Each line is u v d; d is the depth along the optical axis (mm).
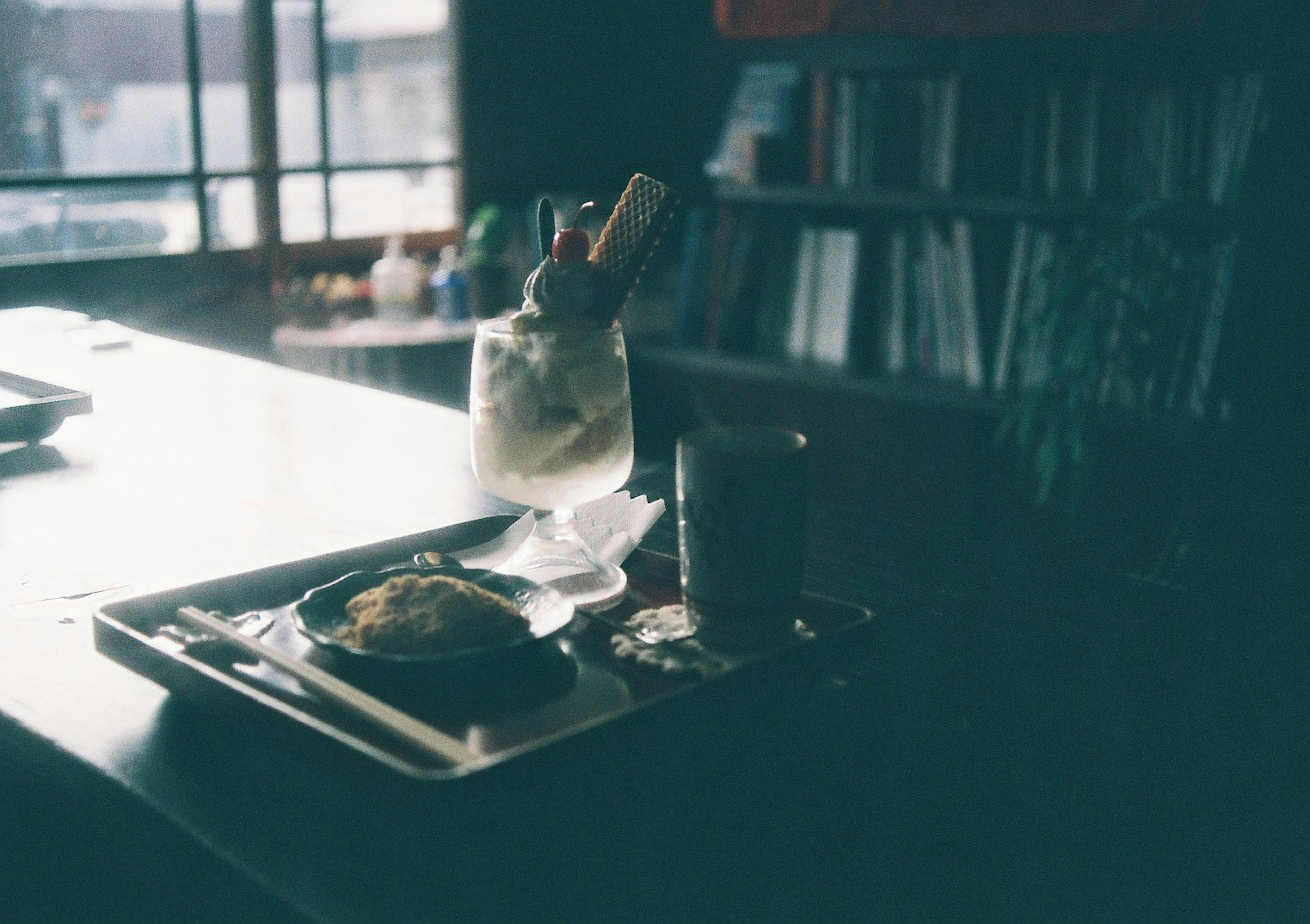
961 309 2680
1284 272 1935
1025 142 2557
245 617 827
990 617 910
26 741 749
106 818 703
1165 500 2400
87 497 1164
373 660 733
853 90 2781
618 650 780
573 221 867
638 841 651
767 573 769
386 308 3355
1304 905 622
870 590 950
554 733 701
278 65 3270
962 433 2666
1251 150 2047
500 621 762
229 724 714
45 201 2938
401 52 3496
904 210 2830
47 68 2936
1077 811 687
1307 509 1869
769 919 602
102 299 3027
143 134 3086
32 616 902
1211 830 673
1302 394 1922
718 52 3107
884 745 744
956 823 675
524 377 846
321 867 627
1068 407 2150
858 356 2846
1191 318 2250
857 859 644
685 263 3158
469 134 3574
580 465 859
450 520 1105
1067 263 2287
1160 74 2395
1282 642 885
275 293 3359
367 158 3518
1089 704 793
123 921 707
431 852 638
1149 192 2375
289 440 1360
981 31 2566
